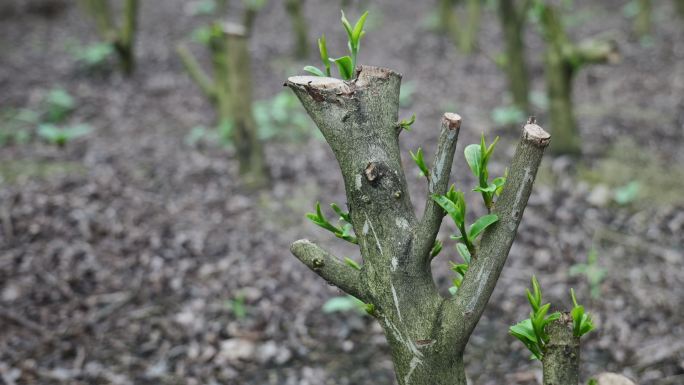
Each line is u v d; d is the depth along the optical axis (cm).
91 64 643
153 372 244
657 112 514
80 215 348
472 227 104
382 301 111
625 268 311
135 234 338
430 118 523
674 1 798
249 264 319
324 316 280
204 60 699
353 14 902
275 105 507
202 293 294
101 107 550
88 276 303
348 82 106
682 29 739
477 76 634
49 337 260
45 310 277
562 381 110
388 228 108
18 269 302
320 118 106
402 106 554
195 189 401
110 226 343
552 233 344
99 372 243
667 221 352
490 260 106
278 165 437
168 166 430
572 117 428
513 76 495
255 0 657
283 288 299
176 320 273
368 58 707
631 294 288
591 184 398
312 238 350
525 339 114
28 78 613
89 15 807
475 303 107
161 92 592
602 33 761
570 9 879
